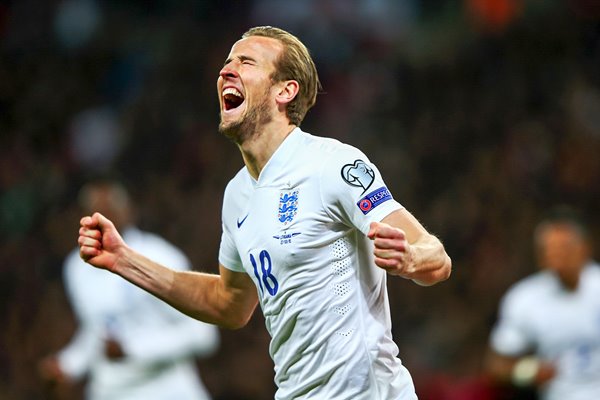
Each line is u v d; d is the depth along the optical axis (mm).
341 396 12938
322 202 12875
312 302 12938
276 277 13164
